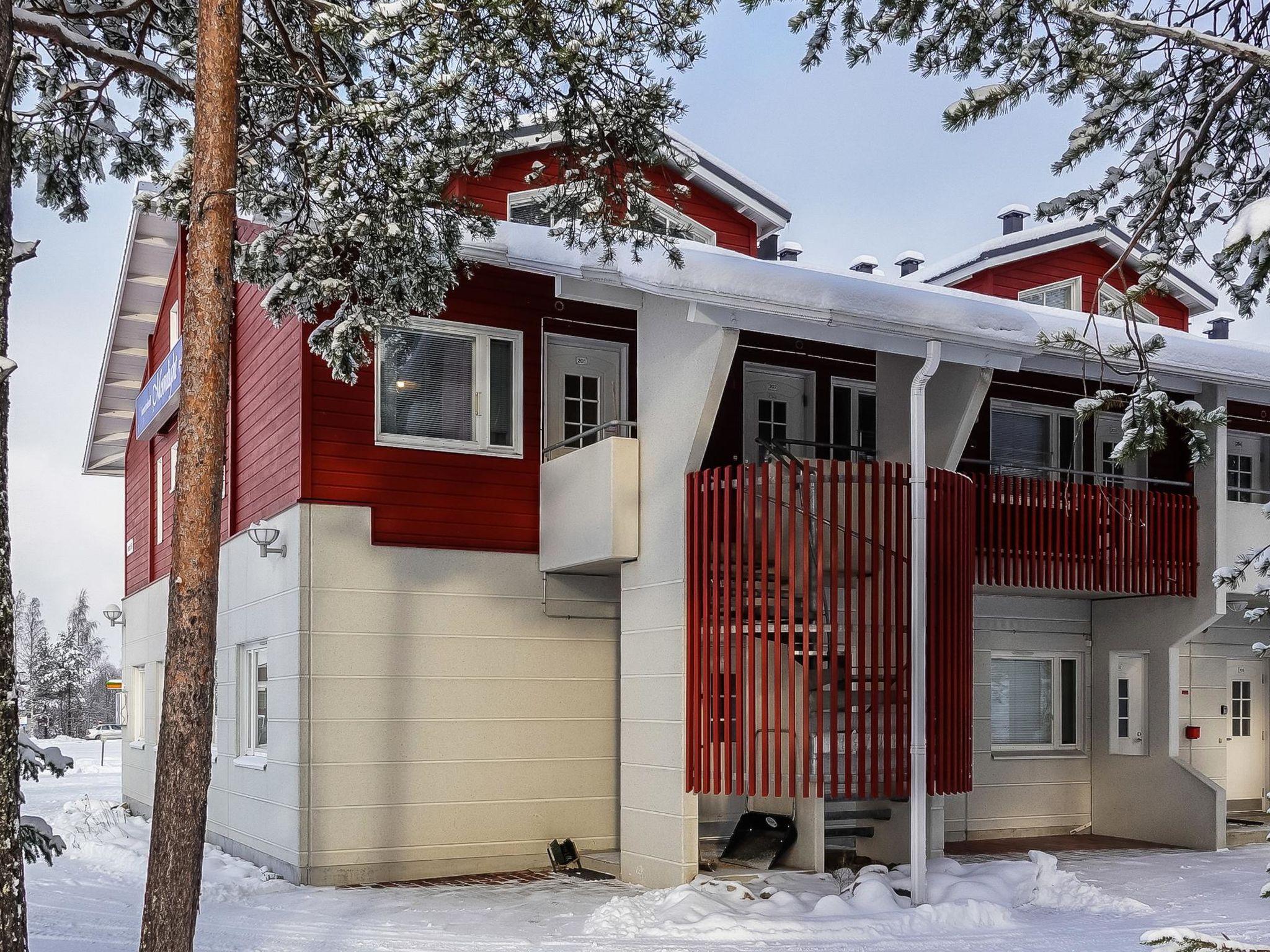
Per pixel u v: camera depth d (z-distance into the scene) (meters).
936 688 10.66
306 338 12.22
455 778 12.45
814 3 7.26
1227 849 13.91
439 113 8.77
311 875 11.64
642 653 11.56
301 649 11.84
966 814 14.66
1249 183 7.17
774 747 10.27
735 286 9.98
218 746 14.63
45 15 8.79
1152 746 14.66
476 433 13.01
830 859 11.88
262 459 13.46
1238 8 6.58
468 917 9.87
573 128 9.31
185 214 9.99
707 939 8.95
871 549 10.82
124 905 10.76
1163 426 6.91
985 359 11.09
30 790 25.41
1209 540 14.16
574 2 8.39
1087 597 15.36
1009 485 13.25
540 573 13.14
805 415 14.63
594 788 13.18
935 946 8.70
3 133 6.18
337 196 8.98
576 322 13.56
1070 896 10.43
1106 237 18.31
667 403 11.39
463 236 11.37
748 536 10.48
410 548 12.48
